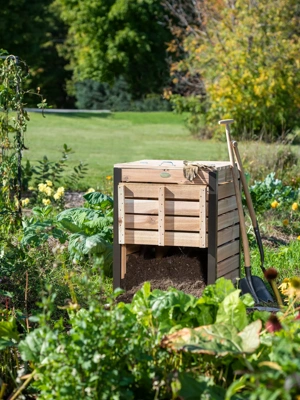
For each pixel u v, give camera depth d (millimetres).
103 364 2932
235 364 3230
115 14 35906
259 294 5176
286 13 18984
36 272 5059
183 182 4855
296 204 7484
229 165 5102
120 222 5000
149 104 35812
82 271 5414
